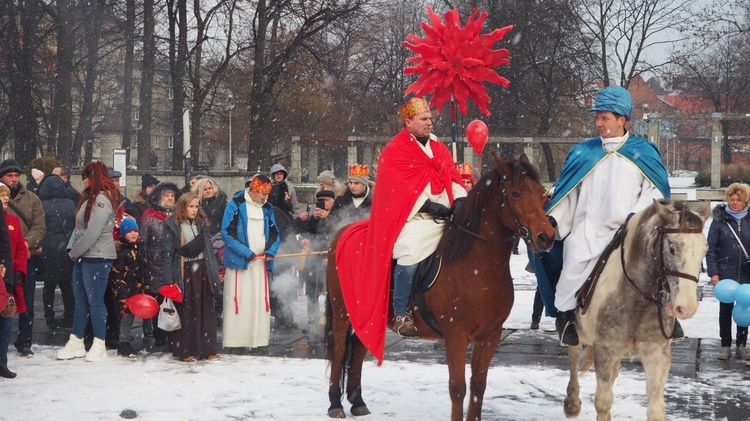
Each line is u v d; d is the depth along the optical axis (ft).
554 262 21.06
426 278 20.27
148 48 104.63
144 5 104.12
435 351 32.48
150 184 42.06
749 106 151.23
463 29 22.53
